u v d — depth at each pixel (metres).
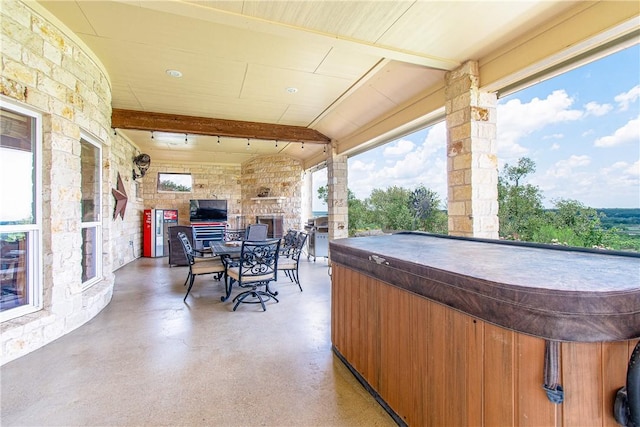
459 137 2.89
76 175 2.93
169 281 5.04
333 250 2.41
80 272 3.00
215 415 1.68
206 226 8.55
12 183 2.44
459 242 2.23
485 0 2.02
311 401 1.81
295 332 2.87
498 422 1.06
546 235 3.19
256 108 4.88
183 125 5.20
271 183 8.68
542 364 0.94
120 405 1.77
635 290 0.91
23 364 2.23
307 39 2.47
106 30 2.76
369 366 1.89
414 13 2.17
